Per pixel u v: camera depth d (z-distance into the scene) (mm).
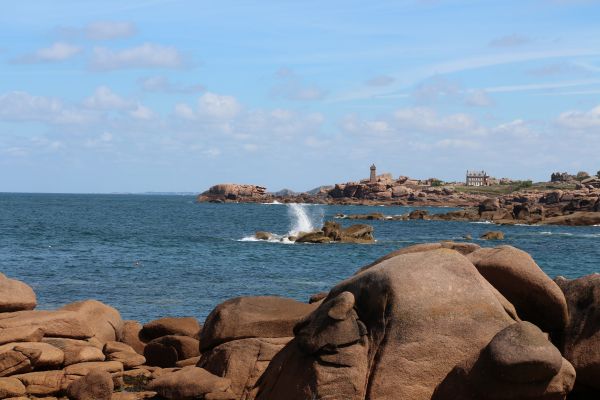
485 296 12977
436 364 12398
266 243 71000
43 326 15656
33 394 14250
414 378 12312
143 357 16984
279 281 40812
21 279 38562
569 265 56625
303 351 12938
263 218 138125
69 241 67188
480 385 11984
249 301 15516
